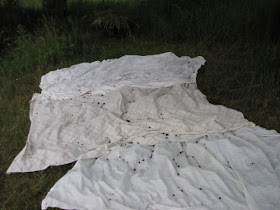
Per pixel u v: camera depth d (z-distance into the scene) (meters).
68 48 6.62
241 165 3.43
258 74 5.46
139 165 3.55
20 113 4.82
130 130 4.11
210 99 4.96
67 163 3.70
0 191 3.44
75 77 5.68
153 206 3.00
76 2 8.62
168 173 3.36
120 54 6.78
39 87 5.56
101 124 4.25
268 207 2.87
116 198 3.08
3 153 3.99
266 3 6.68
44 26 7.07
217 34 6.95
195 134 3.97
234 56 6.27
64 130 4.21
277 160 3.44
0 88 5.59
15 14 7.67
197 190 3.11
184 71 5.61
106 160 3.66
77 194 3.16
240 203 2.94
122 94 4.83
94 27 7.85
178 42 7.30
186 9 7.71
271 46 6.25
